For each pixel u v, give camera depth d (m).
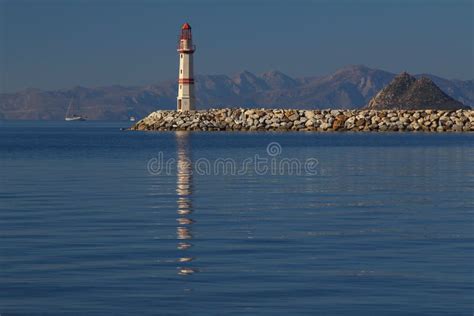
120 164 71.62
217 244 24.44
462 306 16.64
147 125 185.38
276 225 28.97
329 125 164.12
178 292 17.86
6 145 123.06
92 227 28.44
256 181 50.91
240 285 18.53
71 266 20.75
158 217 31.50
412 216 31.95
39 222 29.94
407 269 20.34
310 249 23.50
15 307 16.62
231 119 168.62
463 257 22.09
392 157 80.50
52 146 117.62
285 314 16.11
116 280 19.06
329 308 16.53
